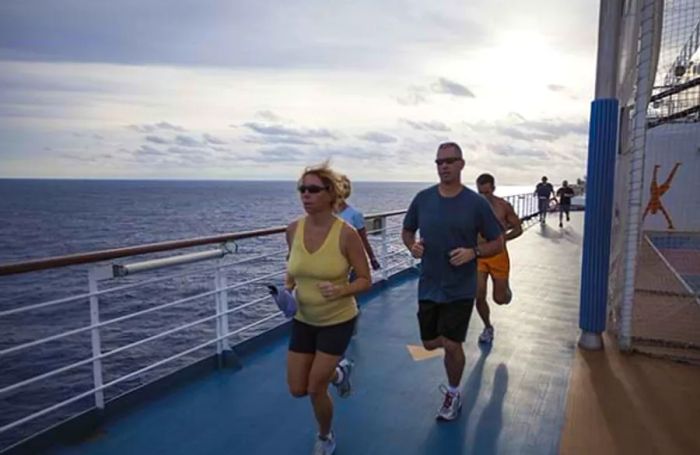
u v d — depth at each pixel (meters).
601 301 4.21
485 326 4.50
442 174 2.82
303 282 2.35
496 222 2.82
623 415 3.03
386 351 4.32
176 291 19.84
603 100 4.05
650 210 10.73
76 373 12.71
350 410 3.16
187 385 3.56
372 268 4.27
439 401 3.29
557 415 3.05
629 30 4.40
